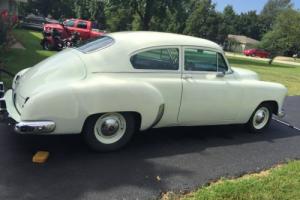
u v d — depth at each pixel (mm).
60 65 5375
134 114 5727
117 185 4773
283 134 7715
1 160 5160
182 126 6680
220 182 5156
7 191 4402
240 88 6789
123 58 5605
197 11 64062
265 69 27547
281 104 7570
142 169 5297
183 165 5590
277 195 4812
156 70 5875
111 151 5723
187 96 6145
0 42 11227
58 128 5098
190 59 6238
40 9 63125
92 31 25969
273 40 66688
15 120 5098
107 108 5344
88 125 5391
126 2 36281
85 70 5363
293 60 60156
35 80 5332
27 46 20422
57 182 4699
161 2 36719
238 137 7172
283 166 5930
